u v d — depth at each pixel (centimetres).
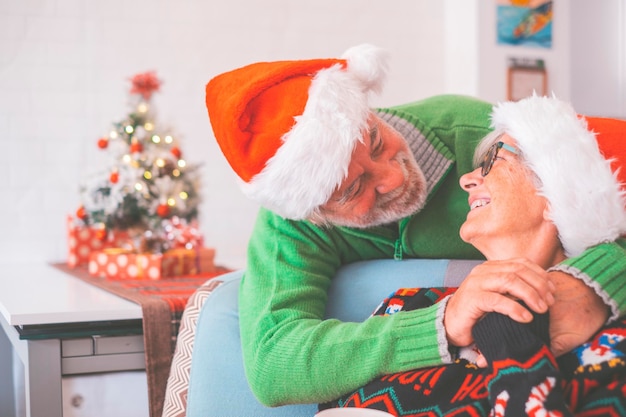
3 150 341
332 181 116
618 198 100
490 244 106
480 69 387
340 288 136
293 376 111
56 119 347
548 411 80
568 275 94
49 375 179
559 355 91
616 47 480
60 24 347
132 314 185
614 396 84
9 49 341
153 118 271
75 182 349
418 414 98
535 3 395
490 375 89
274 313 120
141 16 358
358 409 77
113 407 186
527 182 104
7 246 342
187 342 150
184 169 266
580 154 100
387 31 395
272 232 134
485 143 113
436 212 139
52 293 217
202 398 133
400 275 136
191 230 273
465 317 95
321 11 384
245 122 122
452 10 399
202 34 367
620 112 479
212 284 154
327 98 118
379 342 105
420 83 402
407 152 130
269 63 131
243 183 125
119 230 263
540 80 398
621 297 92
